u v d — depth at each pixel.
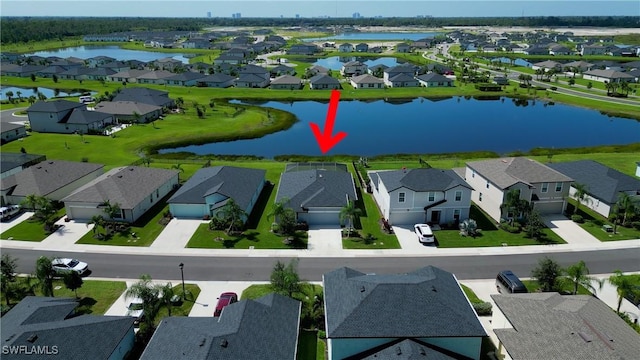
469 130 107.62
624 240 51.12
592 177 61.16
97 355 29.89
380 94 149.25
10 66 183.50
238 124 109.62
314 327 36.16
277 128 107.56
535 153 87.69
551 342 29.58
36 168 64.75
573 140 98.25
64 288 42.03
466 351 30.75
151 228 54.34
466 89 155.75
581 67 190.88
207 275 44.31
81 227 54.81
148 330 35.22
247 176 64.38
